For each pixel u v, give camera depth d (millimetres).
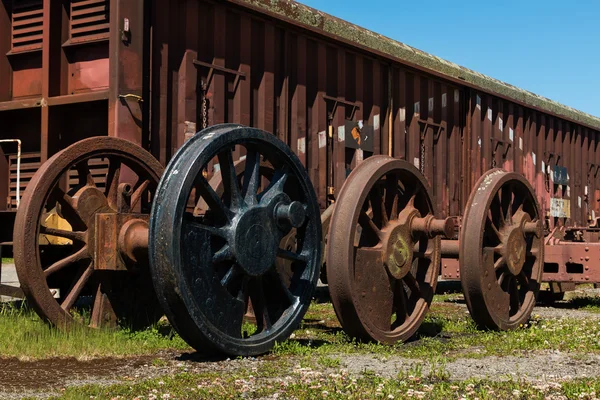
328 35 9844
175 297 5211
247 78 8633
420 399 4273
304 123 9523
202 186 5527
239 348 5594
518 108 14500
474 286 7223
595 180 17875
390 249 6613
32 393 4383
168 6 7629
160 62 7523
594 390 4531
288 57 9305
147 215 6598
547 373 5234
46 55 7332
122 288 6797
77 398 4141
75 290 6379
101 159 7156
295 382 4699
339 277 6148
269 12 8859
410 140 11633
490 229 7598
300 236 6547
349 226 6156
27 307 7305
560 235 11070
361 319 6219
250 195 5918
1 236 7008
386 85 11188
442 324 7781
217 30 8227
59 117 7402
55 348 5688
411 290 7121
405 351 6145
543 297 10867
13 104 7484
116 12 6969
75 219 6469
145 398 4203
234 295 6094
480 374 5164
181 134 7727
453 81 12492
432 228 6844
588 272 9680
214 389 4441
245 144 5941
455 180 12641
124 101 6961
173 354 5773
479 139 13188
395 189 6832
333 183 9992
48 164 6137
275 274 6141
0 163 7668
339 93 10188
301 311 6270
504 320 7527
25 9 7785
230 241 5652
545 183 15414
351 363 5453
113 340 6051
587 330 7281
